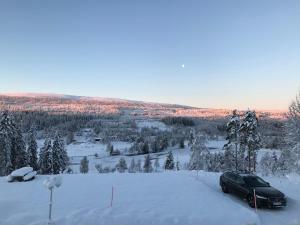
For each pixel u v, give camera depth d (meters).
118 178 20.98
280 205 15.54
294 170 30.69
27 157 52.28
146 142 153.12
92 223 12.44
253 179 17.61
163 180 20.56
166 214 13.75
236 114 52.62
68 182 19.38
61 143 58.16
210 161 62.09
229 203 15.80
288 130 34.19
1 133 45.75
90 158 141.00
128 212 13.74
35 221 12.24
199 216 13.71
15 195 16.00
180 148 164.00
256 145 49.41
